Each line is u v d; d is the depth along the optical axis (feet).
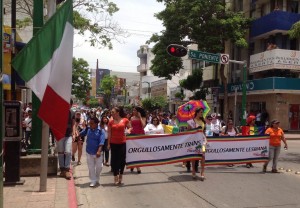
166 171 37.40
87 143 30.37
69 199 24.49
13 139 28.50
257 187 30.25
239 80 118.42
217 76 132.36
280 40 103.24
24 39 82.38
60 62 24.90
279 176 35.47
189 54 62.80
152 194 27.73
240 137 37.78
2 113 15.58
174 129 55.31
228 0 125.70
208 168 39.78
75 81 189.57
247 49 115.65
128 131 37.01
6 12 70.54
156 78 233.55
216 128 45.19
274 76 101.40
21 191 26.55
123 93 274.98
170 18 101.76
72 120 32.63
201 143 33.47
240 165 41.91
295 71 101.60
